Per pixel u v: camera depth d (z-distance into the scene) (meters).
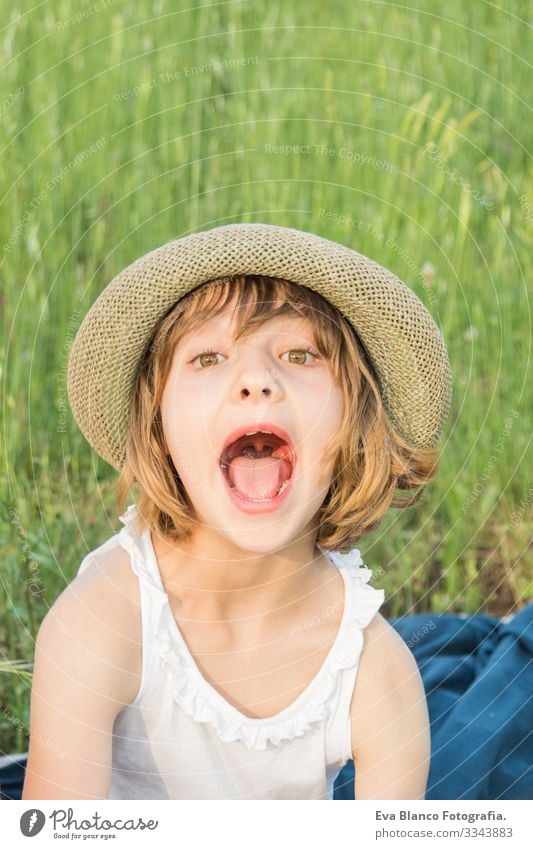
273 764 1.04
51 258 1.88
